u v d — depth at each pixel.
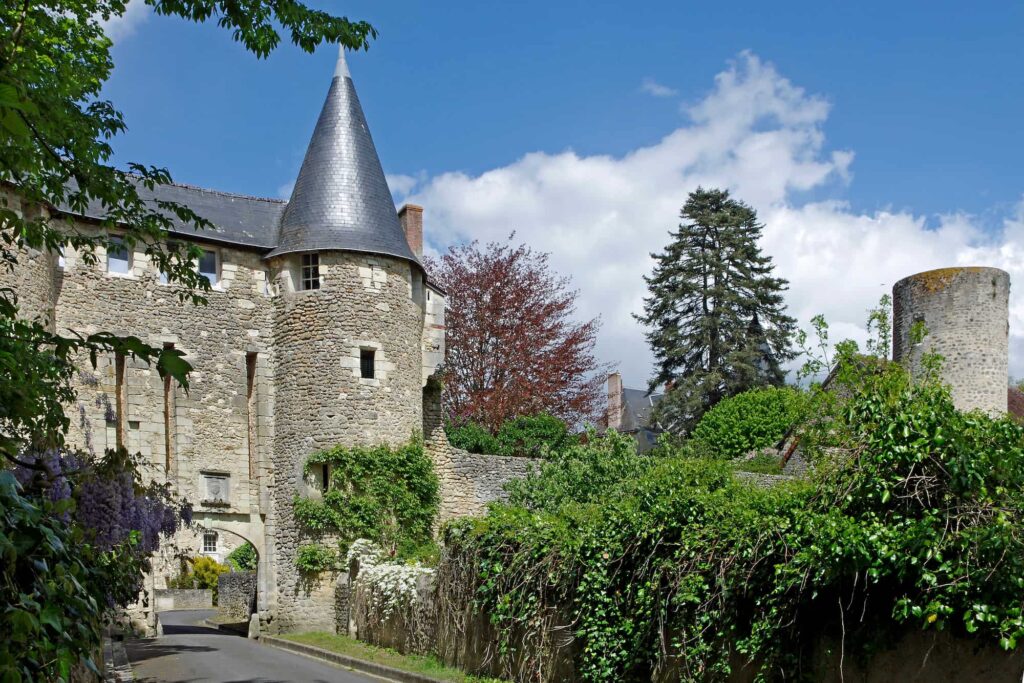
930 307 26.50
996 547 7.27
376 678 14.09
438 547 18.75
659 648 10.35
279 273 23.05
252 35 9.15
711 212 39.44
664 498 10.60
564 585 11.79
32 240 8.94
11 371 5.20
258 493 22.36
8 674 3.76
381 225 23.27
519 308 36.56
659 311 38.81
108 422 20.75
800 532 8.71
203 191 23.73
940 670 7.69
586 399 36.59
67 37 13.09
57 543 4.36
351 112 24.16
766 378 37.59
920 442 7.99
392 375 22.70
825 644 8.61
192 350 22.14
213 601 35.66
